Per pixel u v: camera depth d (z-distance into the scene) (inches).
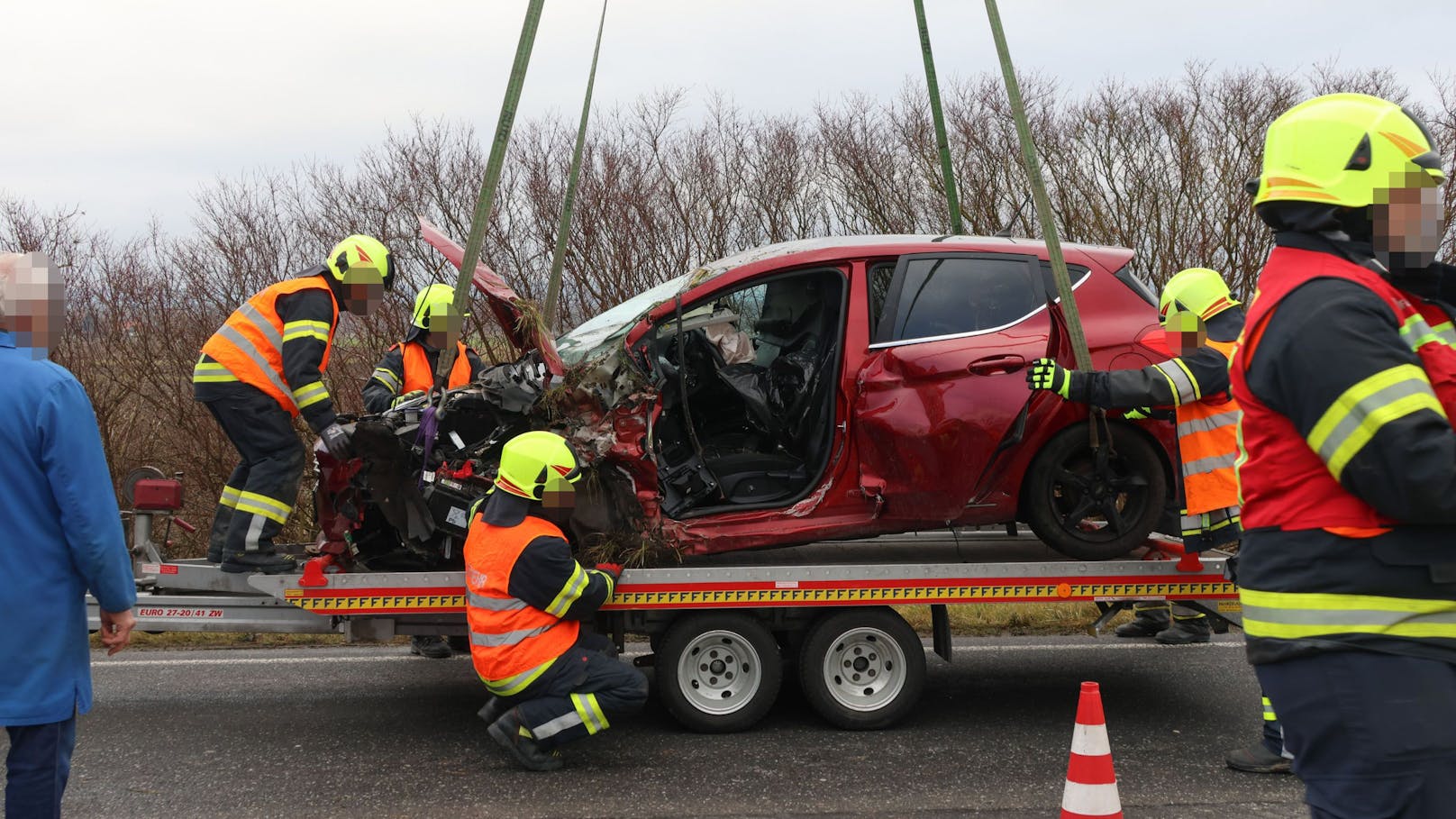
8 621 108.1
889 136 438.6
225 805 158.2
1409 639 78.7
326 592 186.5
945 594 194.4
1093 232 432.5
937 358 193.2
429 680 232.5
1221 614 196.5
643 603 187.2
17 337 110.8
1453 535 78.4
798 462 206.5
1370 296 79.5
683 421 208.2
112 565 112.3
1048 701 215.9
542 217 394.6
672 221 410.3
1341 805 80.4
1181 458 187.3
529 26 194.9
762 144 424.5
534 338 196.2
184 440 371.6
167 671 238.8
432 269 386.9
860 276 201.3
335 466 188.9
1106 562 196.4
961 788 164.6
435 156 394.6
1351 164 82.6
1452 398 83.1
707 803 158.7
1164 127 433.7
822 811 155.3
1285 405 81.4
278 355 192.5
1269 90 429.7
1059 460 197.2
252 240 379.9
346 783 167.8
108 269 374.3
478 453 190.5
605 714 173.3
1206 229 429.4
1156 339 200.4
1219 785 166.9
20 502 108.7
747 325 226.4
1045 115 438.9
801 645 195.3
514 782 168.2
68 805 157.9
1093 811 124.6
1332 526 80.5
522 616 171.0
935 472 192.1
